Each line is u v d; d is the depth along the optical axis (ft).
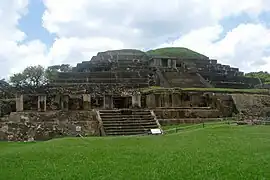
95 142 89.35
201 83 260.42
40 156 71.15
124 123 141.28
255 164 57.93
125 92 196.24
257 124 135.74
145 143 85.71
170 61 291.99
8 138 132.05
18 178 54.80
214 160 61.98
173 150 73.61
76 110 155.33
